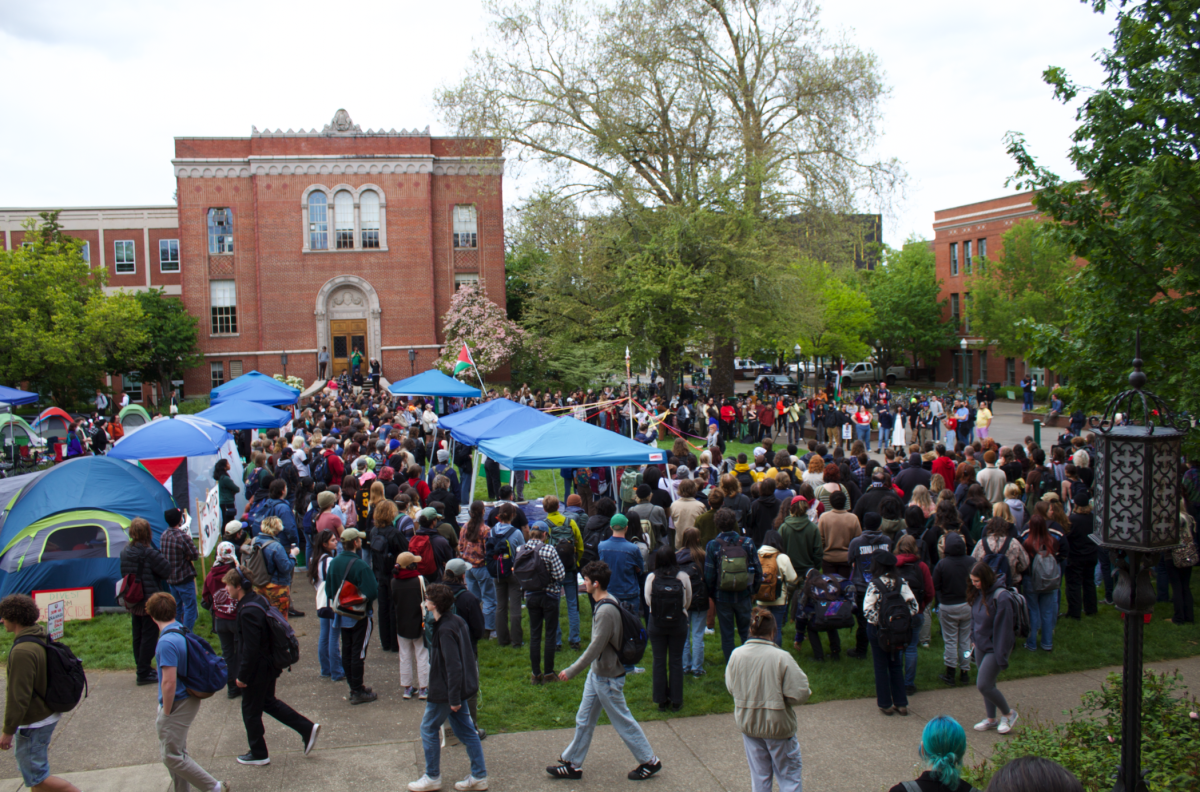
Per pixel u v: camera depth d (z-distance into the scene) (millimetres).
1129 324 10625
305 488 13438
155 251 49281
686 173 32031
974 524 10695
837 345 52125
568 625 10523
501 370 43219
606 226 31953
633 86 30078
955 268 58062
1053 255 41906
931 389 56625
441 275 42750
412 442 16281
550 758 7184
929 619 9984
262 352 41031
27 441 24297
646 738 7285
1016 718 7609
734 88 32250
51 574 11211
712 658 9469
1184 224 9422
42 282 34281
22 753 5930
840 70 30016
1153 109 9914
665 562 8102
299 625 10922
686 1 29875
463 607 6984
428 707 6527
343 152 41312
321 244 41562
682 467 12883
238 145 41125
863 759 7141
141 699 8578
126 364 38781
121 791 6680
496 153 34188
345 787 6703
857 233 31344
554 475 20469
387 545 9734
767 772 5875
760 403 29000
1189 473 10734
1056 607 9688
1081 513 10734
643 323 30812
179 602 9664
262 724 7047
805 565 9430
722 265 30250
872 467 11328
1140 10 10445
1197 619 10695
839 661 9328
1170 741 5875
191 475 16094
